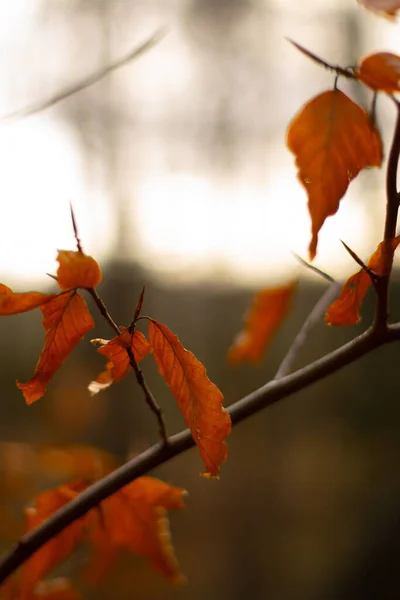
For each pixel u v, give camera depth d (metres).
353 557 3.48
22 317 3.88
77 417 1.95
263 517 4.02
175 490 0.81
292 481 4.12
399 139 0.71
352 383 4.23
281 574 3.56
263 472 4.21
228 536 3.91
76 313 0.71
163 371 0.72
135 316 0.71
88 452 0.90
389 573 3.32
